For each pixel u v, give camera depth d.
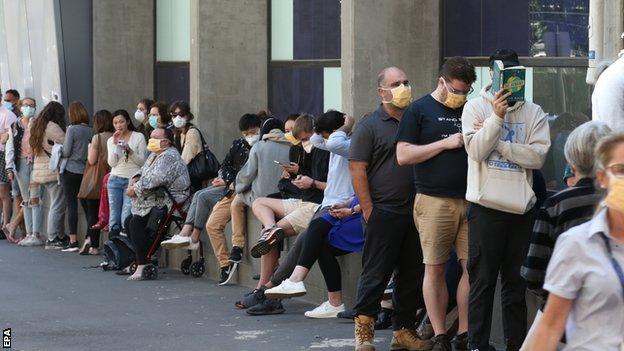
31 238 21.05
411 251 10.39
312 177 13.28
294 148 13.48
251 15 20.41
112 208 17.77
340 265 12.98
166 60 23.27
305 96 19.91
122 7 23.20
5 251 20.08
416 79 16.83
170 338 11.85
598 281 5.46
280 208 13.38
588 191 6.57
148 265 16.27
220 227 15.44
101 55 23.31
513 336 9.49
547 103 15.66
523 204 9.15
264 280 13.53
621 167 5.44
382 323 11.92
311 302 13.92
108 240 17.83
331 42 19.45
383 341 11.28
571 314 5.59
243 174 14.52
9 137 21.12
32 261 18.56
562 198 6.63
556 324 5.57
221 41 20.36
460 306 10.12
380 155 10.20
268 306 13.13
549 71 15.63
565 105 15.50
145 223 16.25
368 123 10.26
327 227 12.37
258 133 15.48
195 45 20.41
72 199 19.78
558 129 12.80
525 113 9.34
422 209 9.84
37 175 20.11
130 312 13.55
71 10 23.47
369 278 10.31
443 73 9.77
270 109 20.47
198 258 16.69
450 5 16.69
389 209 10.19
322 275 13.61
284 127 15.80
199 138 16.91
